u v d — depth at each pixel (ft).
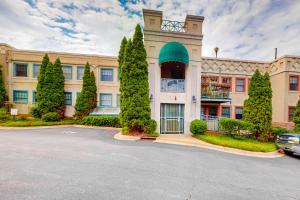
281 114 62.23
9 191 12.00
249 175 19.44
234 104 65.77
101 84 70.49
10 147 24.81
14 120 56.59
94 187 13.35
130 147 28.76
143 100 41.39
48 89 62.49
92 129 51.60
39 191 12.21
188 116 47.32
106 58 71.05
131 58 42.37
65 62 68.54
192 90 47.70
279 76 63.62
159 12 46.62
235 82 66.28
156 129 45.44
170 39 47.11
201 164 22.00
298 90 61.67
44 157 20.56
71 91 69.00
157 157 23.56
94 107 67.21
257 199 13.62
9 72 65.31
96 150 25.31
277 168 23.52
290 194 15.05
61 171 16.38
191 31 48.16
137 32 42.65
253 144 36.17
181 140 38.42
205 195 13.48
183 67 53.16
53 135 37.63
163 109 46.91
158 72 46.42
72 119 64.85
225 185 15.93
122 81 43.32
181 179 16.48
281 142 33.83
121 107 43.11
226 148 33.32
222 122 43.70
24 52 66.44
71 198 11.44
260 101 43.50
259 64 68.18
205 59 65.21
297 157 31.65
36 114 61.31
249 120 44.34
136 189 13.53
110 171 17.16
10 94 65.21
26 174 15.24
